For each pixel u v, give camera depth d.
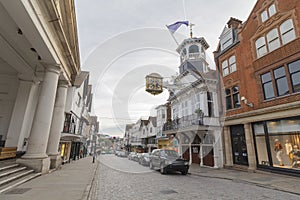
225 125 12.38
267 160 9.67
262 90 10.20
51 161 9.41
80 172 9.08
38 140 7.66
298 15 8.62
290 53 8.84
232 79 12.45
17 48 8.50
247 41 11.52
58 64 8.59
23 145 10.71
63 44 8.54
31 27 6.03
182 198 5.04
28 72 10.86
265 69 10.09
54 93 8.40
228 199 5.02
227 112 12.47
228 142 12.16
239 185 7.02
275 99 9.37
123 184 6.87
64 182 6.36
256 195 5.52
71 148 17.27
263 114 9.81
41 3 5.97
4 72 11.65
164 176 8.57
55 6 6.30
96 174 9.10
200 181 7.68
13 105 11.33
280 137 9.07
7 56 9.19
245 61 11.53
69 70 11.07
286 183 7.09
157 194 5.43
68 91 13.58
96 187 6.28
